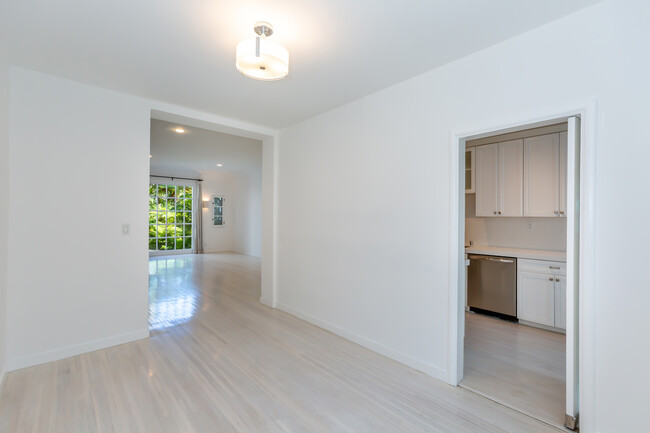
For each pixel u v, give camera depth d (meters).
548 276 3.39
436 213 2.44
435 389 2.25
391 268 2.77
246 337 3.19
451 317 2.33
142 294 3.12
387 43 2.09
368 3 1.68
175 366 2.55
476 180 4.19
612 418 1.66
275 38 2.04
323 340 3.15
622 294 1.63
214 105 3.26
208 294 4.89
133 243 3.05
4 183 2.28
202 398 2.11
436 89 2.44
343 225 3.26
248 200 9.86
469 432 1.80
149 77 2.63
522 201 3.78
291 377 2.41
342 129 3.27
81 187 2.76
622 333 1.63
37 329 2.55
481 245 4.43
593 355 1.70
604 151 1.68
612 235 1.66
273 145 4.21
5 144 2.29
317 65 2.40
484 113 2.16
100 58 2.31
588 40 1.74
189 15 1.80
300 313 3.82
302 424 1.86
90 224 2.81
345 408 2.02
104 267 2.88
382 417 1.93
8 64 2.35
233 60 2.33
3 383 2.25
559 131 3.51
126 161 3.00
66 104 2.67
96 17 1.82
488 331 3.41
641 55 1.59
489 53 2.14
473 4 1.69
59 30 1.96
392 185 2.77
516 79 2.01
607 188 1.67
